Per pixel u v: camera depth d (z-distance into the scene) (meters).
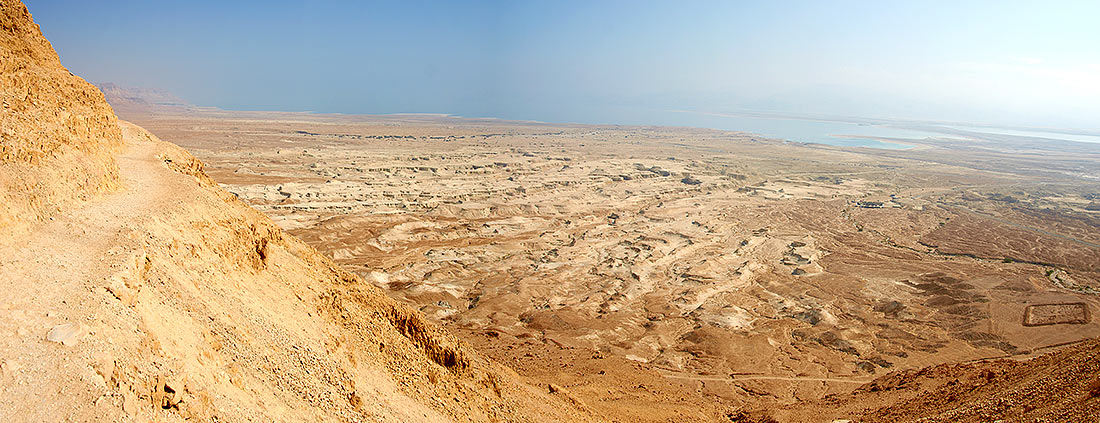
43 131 23.27
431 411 25.84
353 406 21.56
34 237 18.08
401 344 30.75
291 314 25.48
